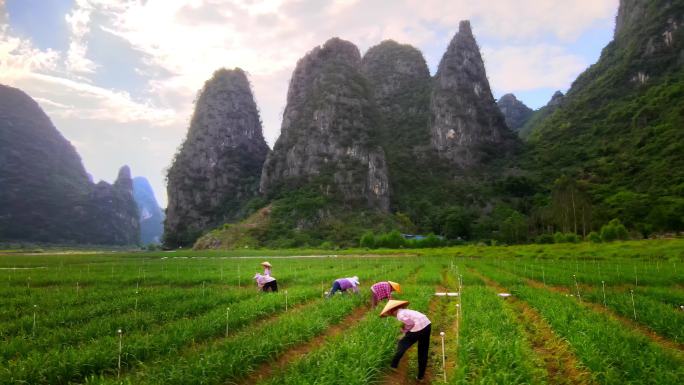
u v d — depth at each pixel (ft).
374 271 116.88
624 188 396.16
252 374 36.73
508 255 205.26
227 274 116.16
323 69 624.59
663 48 595.06
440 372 37.24
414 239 345.92
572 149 558.56
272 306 60.39
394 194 536.01
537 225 368.27
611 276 101.55
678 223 276.41
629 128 522.47
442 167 586.86
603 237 247.09
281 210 472.03
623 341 40.04
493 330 44.50
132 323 49.32
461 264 154.20
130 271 133.08
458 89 632.38
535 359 37.55
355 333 43.27
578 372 36.35
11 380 31.40
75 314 56.08
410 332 36.35
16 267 164.45
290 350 43.24
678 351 41.22
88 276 115.34
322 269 130.62
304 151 552.82
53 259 226.17
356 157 528.63
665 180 376.68
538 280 103.35
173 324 48.14
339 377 31.91
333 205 483.51
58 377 33.32
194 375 32.71
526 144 644.69
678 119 452.76
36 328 48.57
